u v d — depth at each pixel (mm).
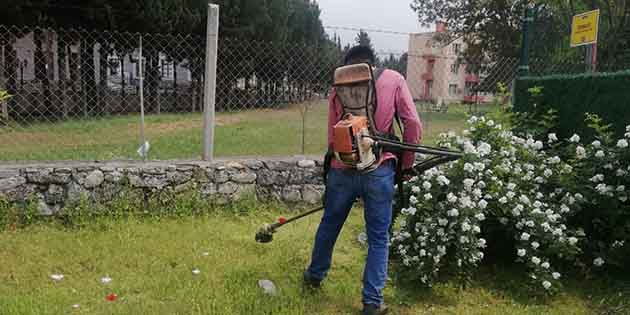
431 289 3344
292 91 7453
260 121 8102
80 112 9484
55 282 3172
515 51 20625
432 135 7348
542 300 3295
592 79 4344
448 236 3307
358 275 3529
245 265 3533
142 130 4715
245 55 7492
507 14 20703
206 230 4148
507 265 3809
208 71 4613
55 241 3768
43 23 11695
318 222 4566
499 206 3445
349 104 2947
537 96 4938
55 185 4199
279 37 18328
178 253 3670
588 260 3699
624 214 3586
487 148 3537
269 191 4863
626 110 4016
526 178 3623
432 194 3432
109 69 11195
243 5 16547
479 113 4883
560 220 3535
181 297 2990
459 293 3332
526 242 3436
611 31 8555
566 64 6625
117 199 4324
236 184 4715
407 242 3518
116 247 3717
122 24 13023
